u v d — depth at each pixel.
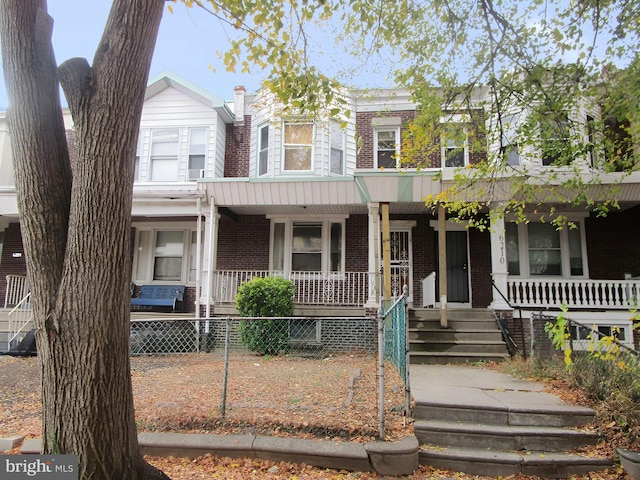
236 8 5.14
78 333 2.79
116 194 2.95
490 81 7.02
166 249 13.36
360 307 10.72
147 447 4.55
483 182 9.45
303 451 4.39
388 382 6.68
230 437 4.67
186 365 8.32
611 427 4.79
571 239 12.05
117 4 3.09
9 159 14.05
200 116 12.93
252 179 11.01
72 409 2.77
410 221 12.43
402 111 12.84
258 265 12.78
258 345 9.36
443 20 6.64
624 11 6.12
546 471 4.45
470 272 12.14
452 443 4.86
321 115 11.16
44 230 2.95
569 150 6.99
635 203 10.98
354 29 6.75
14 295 12.93
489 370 7.91
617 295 10.18
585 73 6.74
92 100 2.96
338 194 11.05
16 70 2.99
